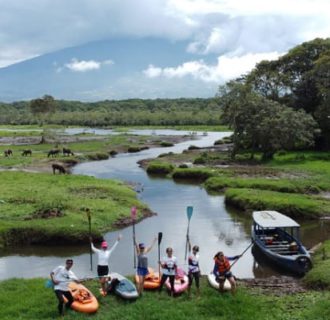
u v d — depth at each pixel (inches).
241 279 957.2
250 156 3019.2
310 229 1432.1
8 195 1663.4
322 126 3110.2
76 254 1182.9
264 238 1165.7
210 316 713.6
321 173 2234.3
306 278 920.3
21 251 1208.2
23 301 762.8
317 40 3575.3
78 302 742.5
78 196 1700.3
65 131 6481.3
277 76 3484.3
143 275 789.9
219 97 3853.3
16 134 5305.1
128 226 1428.4
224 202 1798.7
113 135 5344.5
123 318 698.8
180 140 4845.0
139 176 2459.4
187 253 1174.3
